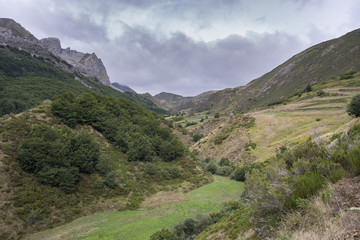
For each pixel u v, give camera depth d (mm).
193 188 41438
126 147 47531
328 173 3932
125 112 62562
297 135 53875
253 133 70812
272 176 4691
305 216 3213
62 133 34875
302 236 2648
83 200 28125
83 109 47781
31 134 31016
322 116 61438
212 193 38250
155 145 55156
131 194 33469
